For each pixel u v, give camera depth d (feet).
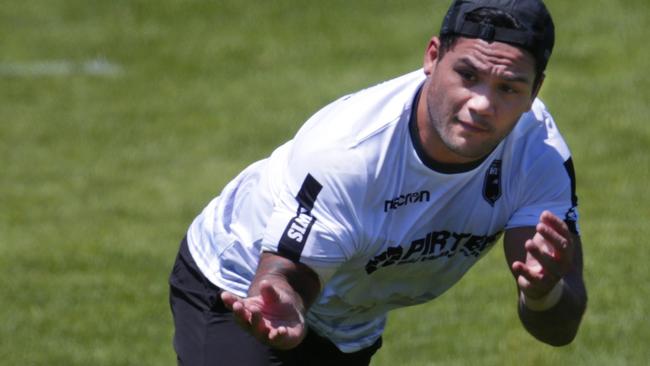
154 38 160.56
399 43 155.12
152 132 132.36
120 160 124.26
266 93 142.61
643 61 142.51
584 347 77.05
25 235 102.78
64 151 127.24
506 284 88.02
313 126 41.68
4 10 171.83
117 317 84.89
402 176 40.75
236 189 46.96
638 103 130.82
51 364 77.15
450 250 43.27
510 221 42.63
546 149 42.45
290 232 40.47
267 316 37.01
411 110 40.40
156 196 113.29
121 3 171.01
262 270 40.47
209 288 47.19
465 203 41.91
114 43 159.84
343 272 43.62
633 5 157.89
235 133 131.13
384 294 45.39
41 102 142.31
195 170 121.08
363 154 40.34
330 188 40.42
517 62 37.63
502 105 38.06
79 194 114.11
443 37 38.60
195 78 148.46
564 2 160.15
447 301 85.30
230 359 46.73
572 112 128.88
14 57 157.28
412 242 42.14
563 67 142.31
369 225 41.19
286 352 46.98
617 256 93.50
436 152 40.16
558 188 42.52
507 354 76.43
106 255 97.60
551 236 36.96
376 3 166.50
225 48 156.35
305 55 153.48
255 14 165.48
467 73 37.99
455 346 78.07
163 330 82.69
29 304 87.35
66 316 85.20
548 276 37.58
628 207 105.19
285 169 42.22
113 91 145.38
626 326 80.12
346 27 160.15
